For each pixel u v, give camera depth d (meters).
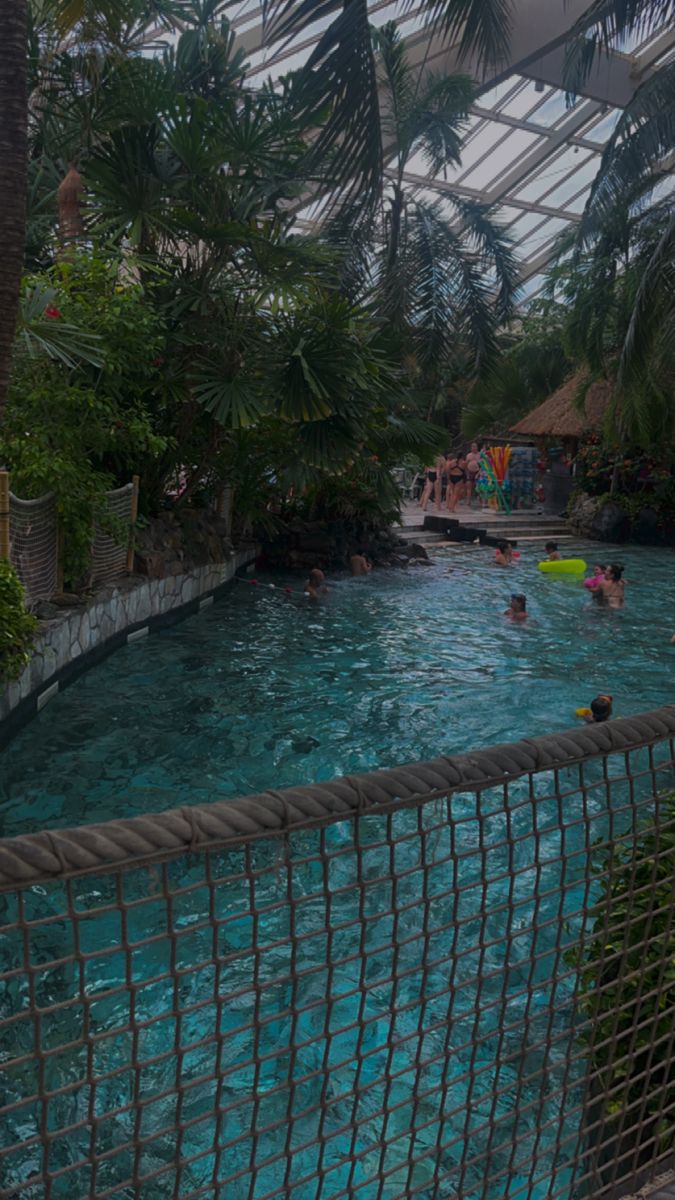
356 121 6.34
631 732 2.00
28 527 9.08
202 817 1.40
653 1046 2.24
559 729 8.81
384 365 12.95
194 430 13.97
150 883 5.49
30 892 5.34
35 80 11.77
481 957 1.85
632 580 18.27
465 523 23.64
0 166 5.25
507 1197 1.98
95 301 10.74
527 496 27.28
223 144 11.39
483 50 7.57
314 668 10.82
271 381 11.96
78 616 9.79
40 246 13.02
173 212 11.38
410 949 4.91
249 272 12.47
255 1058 1.56
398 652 11.78
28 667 8.34
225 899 5.37
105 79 11.50
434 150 19.27
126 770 7.36
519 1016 4.32
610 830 2.03
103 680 9.88
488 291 20.67
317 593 15.49
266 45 6.23
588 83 20.69
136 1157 1.44
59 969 4.60
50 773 7.22
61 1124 3.58
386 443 16.89
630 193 14.02
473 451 27.34
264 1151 3.49
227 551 15.59
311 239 12.80
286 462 15.68
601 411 25.47
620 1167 2.67
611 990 2.78
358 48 6.07
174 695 9.48
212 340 12.04
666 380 20.70
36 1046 1.31
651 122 12.36
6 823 6.29
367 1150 1.74
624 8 10.79
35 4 10.91
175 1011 1.45
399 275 19.89
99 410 10.68
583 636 12.96
